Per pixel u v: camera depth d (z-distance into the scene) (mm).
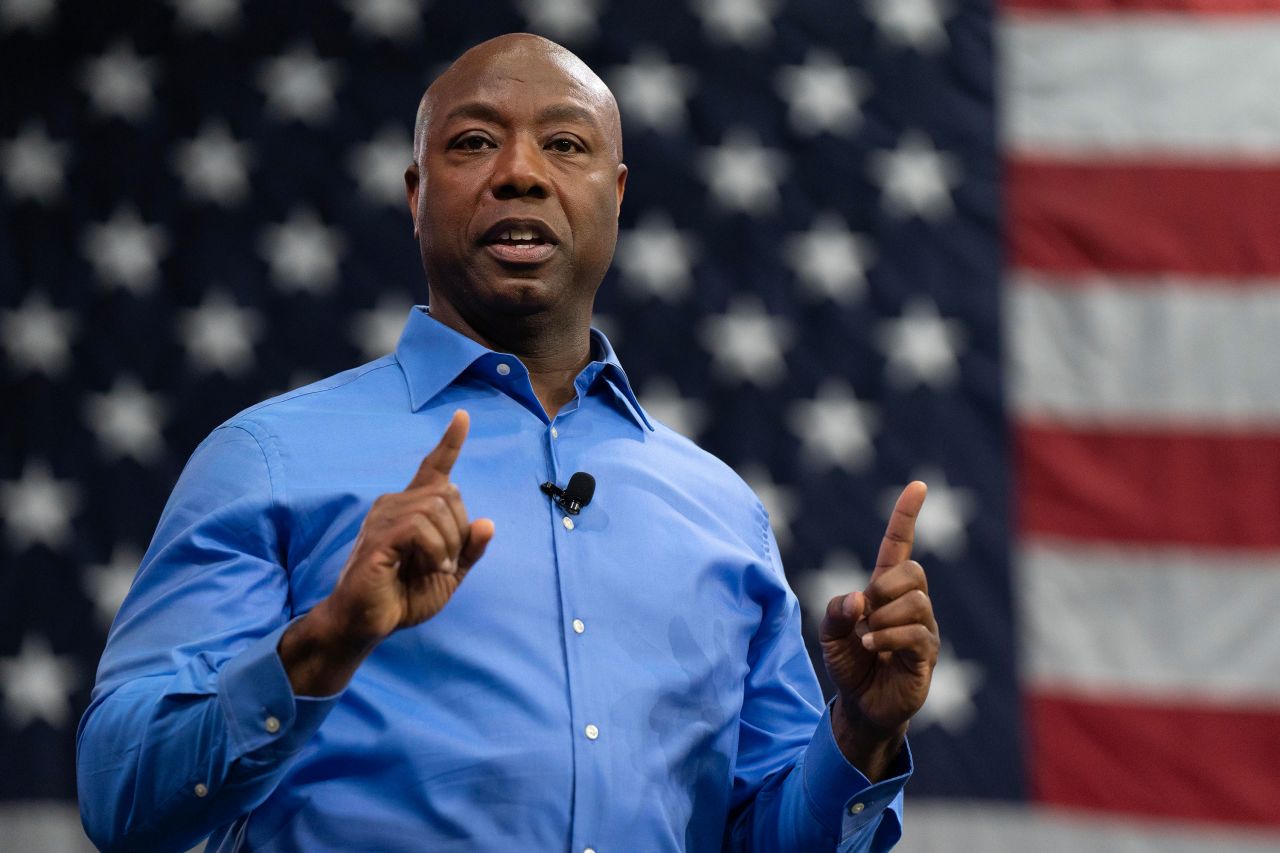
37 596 11383
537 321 5637
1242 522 12195
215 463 5035
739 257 12602
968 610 11961
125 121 12422
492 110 5695
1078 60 13281
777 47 13180
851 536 12055
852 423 12305
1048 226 12875
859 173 12891
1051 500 12242
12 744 11055
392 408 5367
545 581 5008
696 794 5086
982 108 13164
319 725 4270
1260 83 13219
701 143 12836
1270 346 12578
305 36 12781
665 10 13188
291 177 12445
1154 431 12398
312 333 12125
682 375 12281
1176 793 11602
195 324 12039
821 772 5086
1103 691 11805
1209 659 11891
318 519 4961
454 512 4090
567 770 4691
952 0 13422
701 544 5422
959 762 11617
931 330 12570
